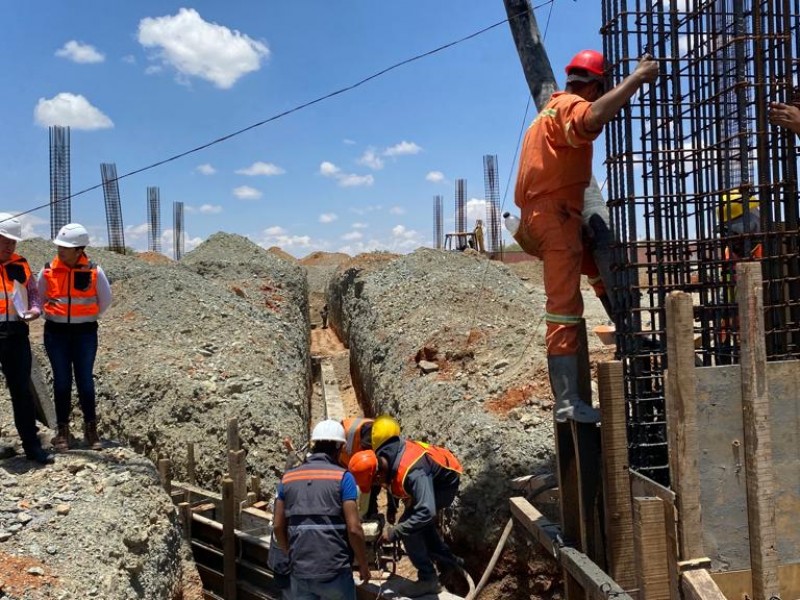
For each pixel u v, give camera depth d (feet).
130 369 28.22
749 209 10.14
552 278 11.90
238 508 19.61
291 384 30.50
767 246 10.18
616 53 11.53
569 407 11.69
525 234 12.42
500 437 19.86
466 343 30.35
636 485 10.22
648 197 11.46
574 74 12.17
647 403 11.99
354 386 42.55
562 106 11.35
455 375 27.27
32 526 14.08
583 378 12.02
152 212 92.84
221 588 18.72
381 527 16.65
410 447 14.98
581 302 12.08
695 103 11.16
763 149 10.02
